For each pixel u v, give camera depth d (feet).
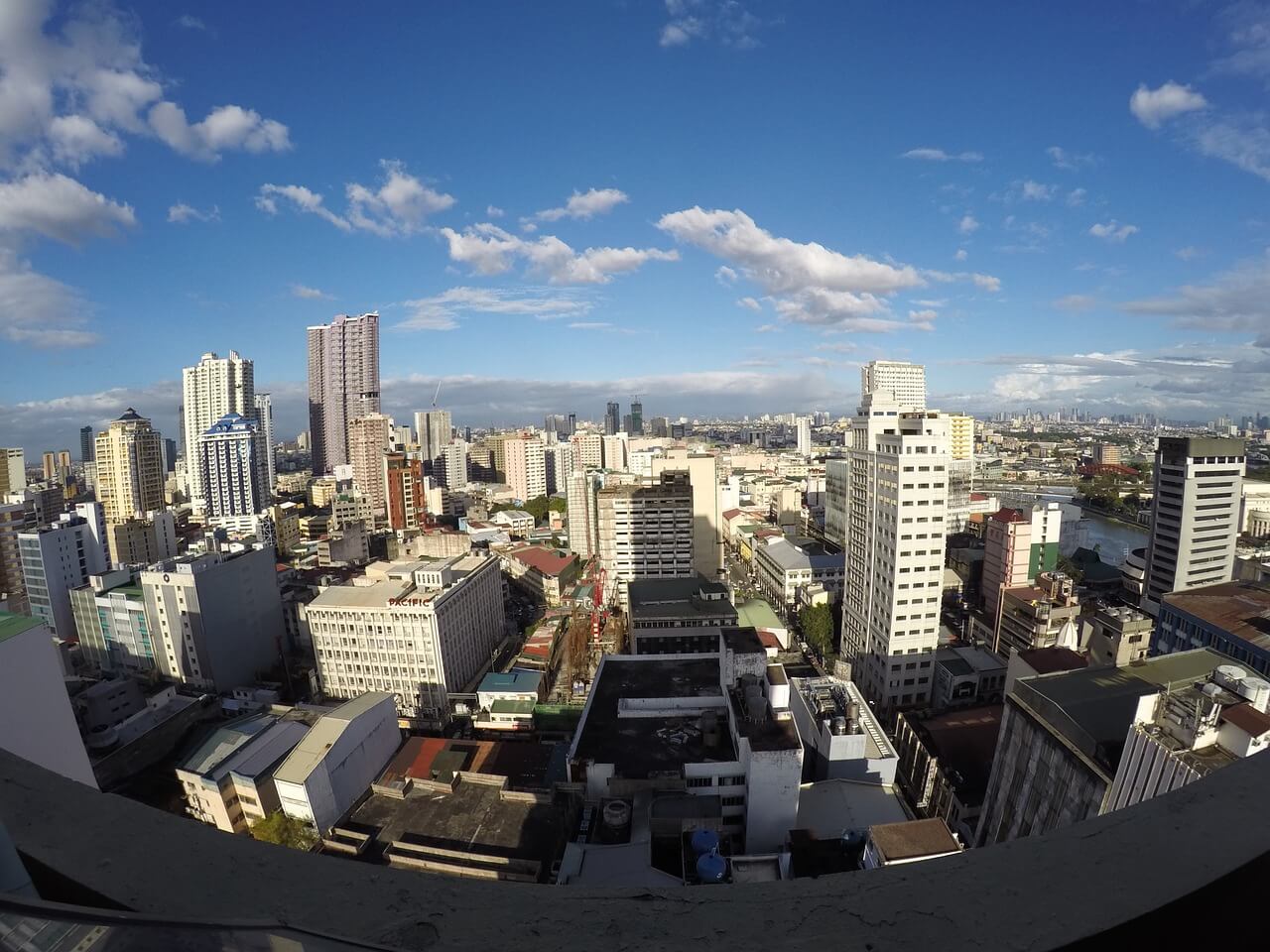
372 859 150.51
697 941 11.05
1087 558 401.49
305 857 12.95
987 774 187.83
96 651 315.78
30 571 331.77
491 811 161.58
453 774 173.37
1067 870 12.15
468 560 326.65
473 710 258.57
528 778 185.68
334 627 267.59
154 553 451.12
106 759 208.13
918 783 188.55
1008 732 135.44
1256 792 13.80
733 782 137.90
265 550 321.52
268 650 318.45
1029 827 124.77
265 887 12.13
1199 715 94.22
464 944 10.90
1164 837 12.70
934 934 10.89
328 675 272.10
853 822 134.92
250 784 182.70
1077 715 118.11
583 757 149.38
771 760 130.11
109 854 12.85
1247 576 286.87
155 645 299.38
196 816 191.21
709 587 311.47
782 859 116.06
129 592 307.17
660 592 317.83
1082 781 112.27
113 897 11.95
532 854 147.13
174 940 9.41
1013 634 278.46
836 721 156.15
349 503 595.47
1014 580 307.17
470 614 297.12
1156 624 210.18
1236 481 278.67
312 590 371.35
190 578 284.00
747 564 491.31
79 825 13.57
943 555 234.58
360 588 280.72
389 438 637.71
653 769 143.74
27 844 13.07
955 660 244.01
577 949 10.87
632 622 301.22
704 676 185.68
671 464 449.48
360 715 188.65
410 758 197.88
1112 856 12.34
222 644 292.81
